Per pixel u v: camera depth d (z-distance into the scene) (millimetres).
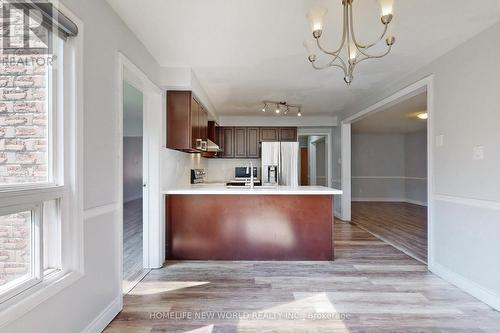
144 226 3291
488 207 2377
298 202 3602
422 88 3318
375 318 2172
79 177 1722
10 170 1395
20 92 1445
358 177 9461
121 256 2299
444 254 2928
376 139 9453
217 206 3609
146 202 3285
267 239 3598
